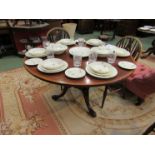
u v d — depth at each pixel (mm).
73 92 2395
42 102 2168
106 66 1555
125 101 2262
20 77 2707
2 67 3023
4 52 3492
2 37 3561
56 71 1459
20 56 3455
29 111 2006
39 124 1830
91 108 1979
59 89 2449
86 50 1922
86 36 5102
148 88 2102
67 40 2229
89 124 1864
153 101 2309
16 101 2158
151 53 3881
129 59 1823
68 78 1396
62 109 2066
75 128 1806
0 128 1758
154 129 1656
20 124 1816
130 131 1794
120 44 2422
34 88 2451
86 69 1513
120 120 1937
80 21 5137
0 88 2402
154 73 2027
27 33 3473
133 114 2039
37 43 3449
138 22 5262
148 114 2049
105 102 2225
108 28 5711
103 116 1982
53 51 1779
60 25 3930
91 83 1334
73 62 1669
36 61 1643
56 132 1749
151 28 3600
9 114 1941
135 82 2031
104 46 2051
